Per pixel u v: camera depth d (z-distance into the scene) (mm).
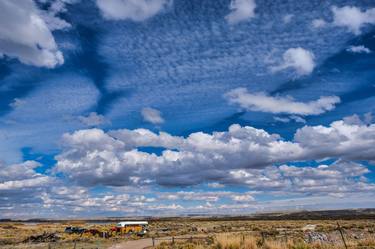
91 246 42562
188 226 109000
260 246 29625
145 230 77688
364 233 51188
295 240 37031
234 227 87438
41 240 57062
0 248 43000
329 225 80500
